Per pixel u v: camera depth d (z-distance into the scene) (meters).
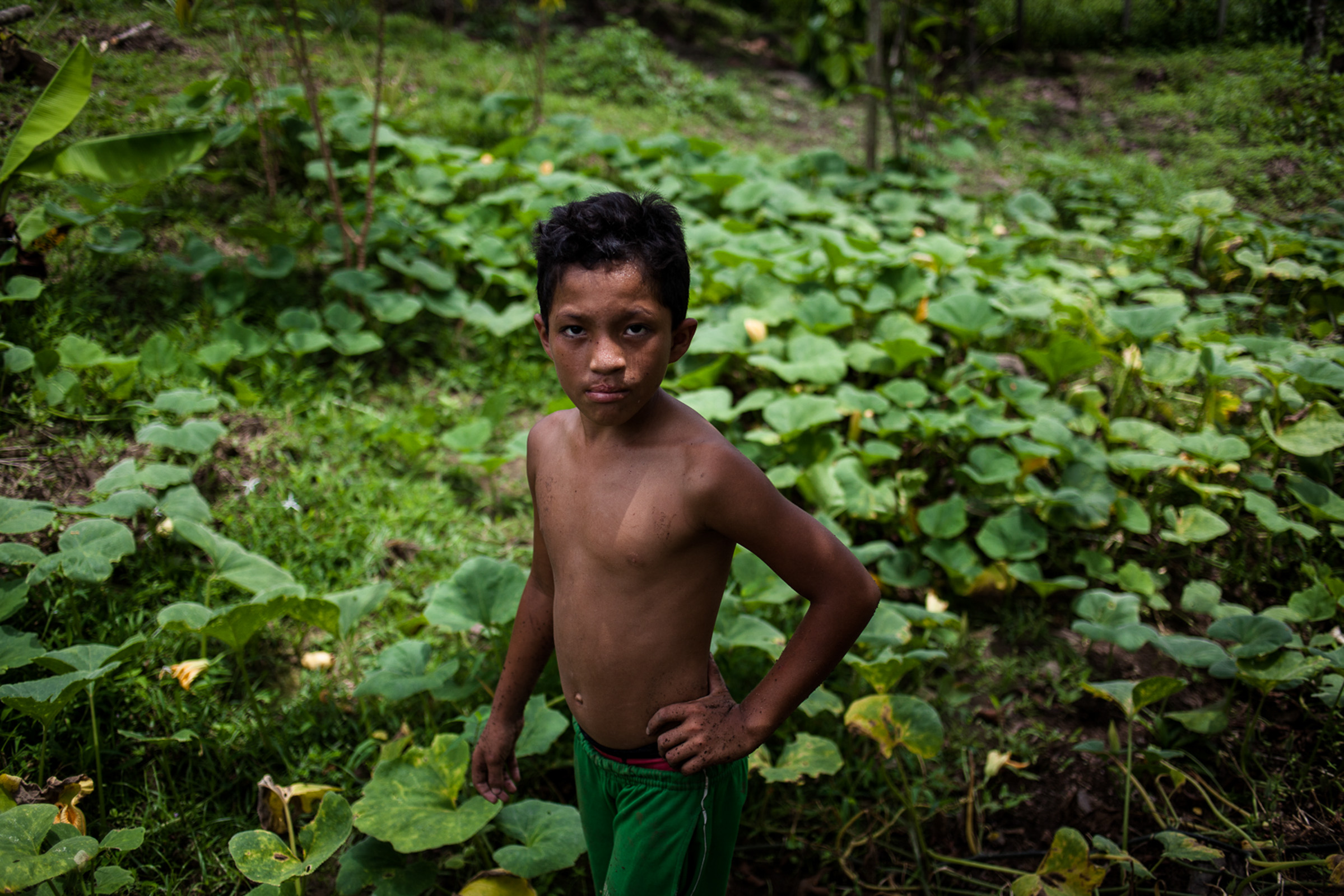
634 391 1.36
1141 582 3.33
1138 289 5.27
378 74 4.48
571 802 2.62
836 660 1.47
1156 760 2.56
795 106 9.36
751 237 5.34
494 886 2.10
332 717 2.76
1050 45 9.10
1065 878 2.15
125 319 4.26
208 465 3.60
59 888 2.01
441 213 5.75
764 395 3.98
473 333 4.83
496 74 8.05
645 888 1.59
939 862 2.52
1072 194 6.76
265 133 5.11
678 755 1.48
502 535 3.62
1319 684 2.80
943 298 4.62
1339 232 5.63
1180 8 8.11
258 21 5.39
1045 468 3.89
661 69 9.05
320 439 3.93
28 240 4.05
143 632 2.88
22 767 2.41
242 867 1.94
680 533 1.45
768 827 2.56
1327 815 2.53
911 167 7.44
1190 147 7.14
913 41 8.96
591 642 1.54
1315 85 6.61
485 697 2.77
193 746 2.59
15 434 3.46
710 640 1.57
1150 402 4.29
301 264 5.02
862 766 2.72
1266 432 3.85
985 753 2.83
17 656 2.40
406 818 2.05
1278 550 3.58
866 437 4.09
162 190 5.16
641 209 1.37
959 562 3.37
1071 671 3.11
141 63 6.00
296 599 2.47
